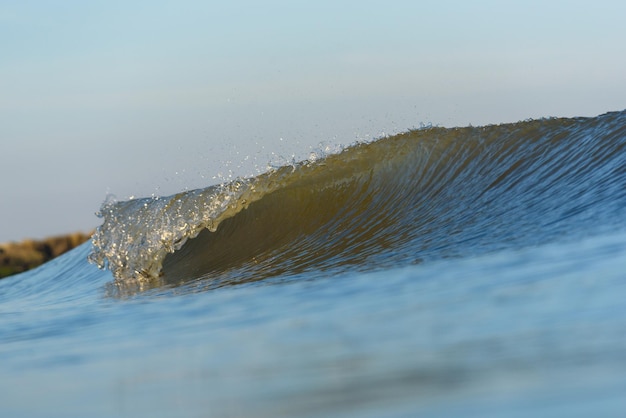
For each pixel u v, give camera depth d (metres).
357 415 10.37
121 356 16.67
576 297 15.45
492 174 37.56
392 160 41.22
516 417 9.37
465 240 28.66
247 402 11.69
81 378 15.02
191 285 31.78
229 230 39.91
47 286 44.78
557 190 33.22
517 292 16.83
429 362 12.43
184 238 39.47
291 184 41.31
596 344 12.08
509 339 13.12
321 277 26.30
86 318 24.52
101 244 41.00
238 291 26.08
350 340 14.81
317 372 12.83
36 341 20.86
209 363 14.65
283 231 38.38
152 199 42.19
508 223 29.89
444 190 37.72
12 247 95.81
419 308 16.88
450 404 10.27
